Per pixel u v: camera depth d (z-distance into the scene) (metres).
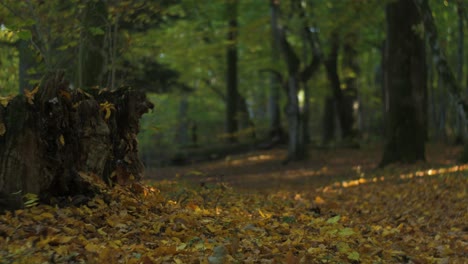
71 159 5.90
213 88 39.25
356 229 7.34
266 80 42.84
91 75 12.05
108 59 12.32
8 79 12.50
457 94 13.88
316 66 24.70
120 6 11.07
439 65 13.95
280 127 32.97
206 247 5.12
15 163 5.42
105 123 6.30
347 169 20.00
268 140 32.31
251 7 30.80
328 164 22.44
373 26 25.50
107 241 4.97
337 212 9.74
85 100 6.16
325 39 27.44
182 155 29.05
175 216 6.05
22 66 12.20
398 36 17.88
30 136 5.52
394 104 18.00
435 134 29.97
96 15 11.48
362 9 19.86
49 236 4.73
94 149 6.15
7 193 5.34
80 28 10.77
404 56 17.81
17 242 4.59
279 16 24.48
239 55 39.47
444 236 7.29
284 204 10.05
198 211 6.72
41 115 5.65
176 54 28.02
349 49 30.36
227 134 32.81
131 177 6.68
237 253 4.97
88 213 5.61
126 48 11.69
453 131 31.42
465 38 30.81
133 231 5.35
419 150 17.89
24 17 10.82
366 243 6.36
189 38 28.11
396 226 8.51
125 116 6.79
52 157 5.70
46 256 4.30
